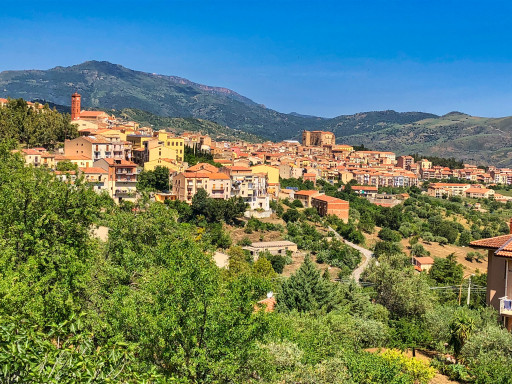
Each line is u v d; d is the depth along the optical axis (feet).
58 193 137.80
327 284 194.70
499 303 138.31
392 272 194.39
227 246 395.34
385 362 120.78
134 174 435.53
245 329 92.43
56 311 97.76
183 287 92.02
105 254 150.71
